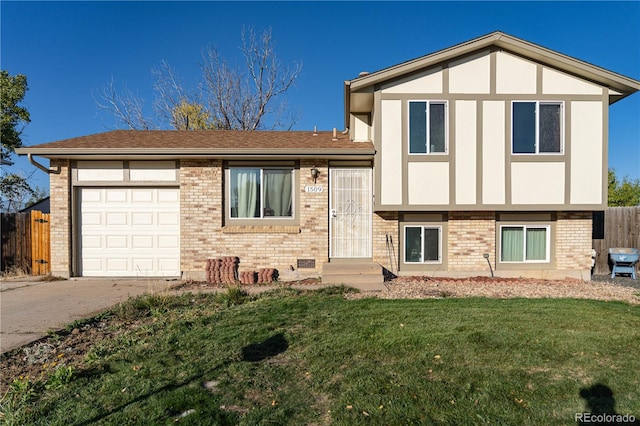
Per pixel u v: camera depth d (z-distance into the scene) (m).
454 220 9.99
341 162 10.16
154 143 10.21
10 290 8.50
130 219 10.16
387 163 9.45
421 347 4.65
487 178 9.45
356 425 3.06
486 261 10.01
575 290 8.33
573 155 9.49
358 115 11.26
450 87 9.44
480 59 9.47
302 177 10.02
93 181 10.04
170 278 10.02
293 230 9.95
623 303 6.96
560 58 9.16
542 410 3.27
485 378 3.84
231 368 4.13
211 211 9.95
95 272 10.16
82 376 3.93
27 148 9.36
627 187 21.41
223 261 9.74
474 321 5.62
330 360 4.33
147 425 3.06
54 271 9.93
